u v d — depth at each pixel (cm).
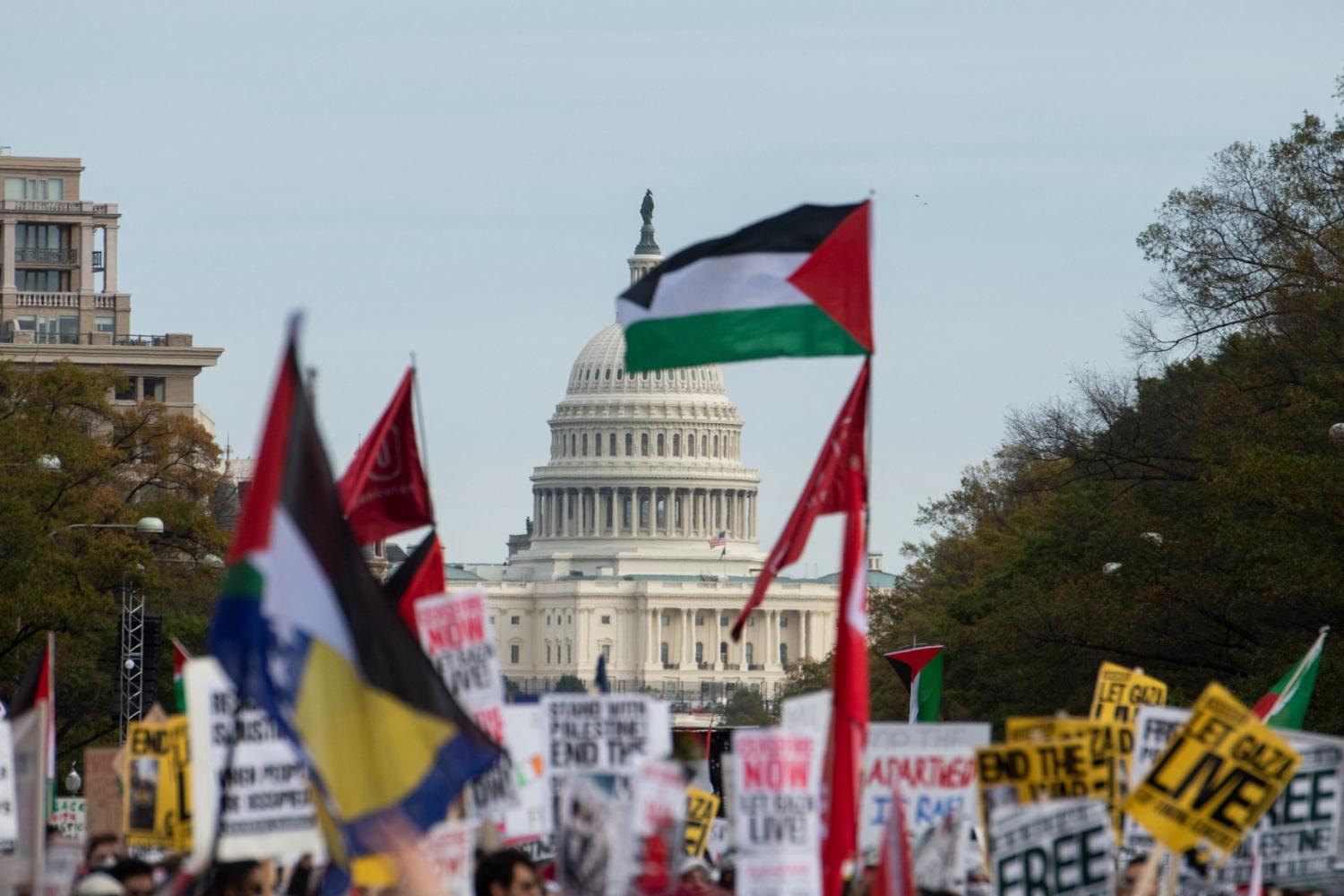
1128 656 16288
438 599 4738
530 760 4806
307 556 3462
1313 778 4878
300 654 3497
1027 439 19712
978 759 4531
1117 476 17662
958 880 4938
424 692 3625
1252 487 13462
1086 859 4150
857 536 4619
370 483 5597
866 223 5512
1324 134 16312
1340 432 12838
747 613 5494
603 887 3762
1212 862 4753
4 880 4012
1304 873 4891
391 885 3956
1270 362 15438
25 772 3975
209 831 4381
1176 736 4306
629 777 4678
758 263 5506
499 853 4294
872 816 4978
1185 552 15650
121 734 16675
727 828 7094
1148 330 17225
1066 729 4678
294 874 5216
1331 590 13062
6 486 17438
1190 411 17288
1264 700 6519
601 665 5291
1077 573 17588
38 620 17112
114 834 5178
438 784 3575
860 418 5469
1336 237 14988
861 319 5506
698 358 5506
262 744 4412
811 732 3972
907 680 10456
